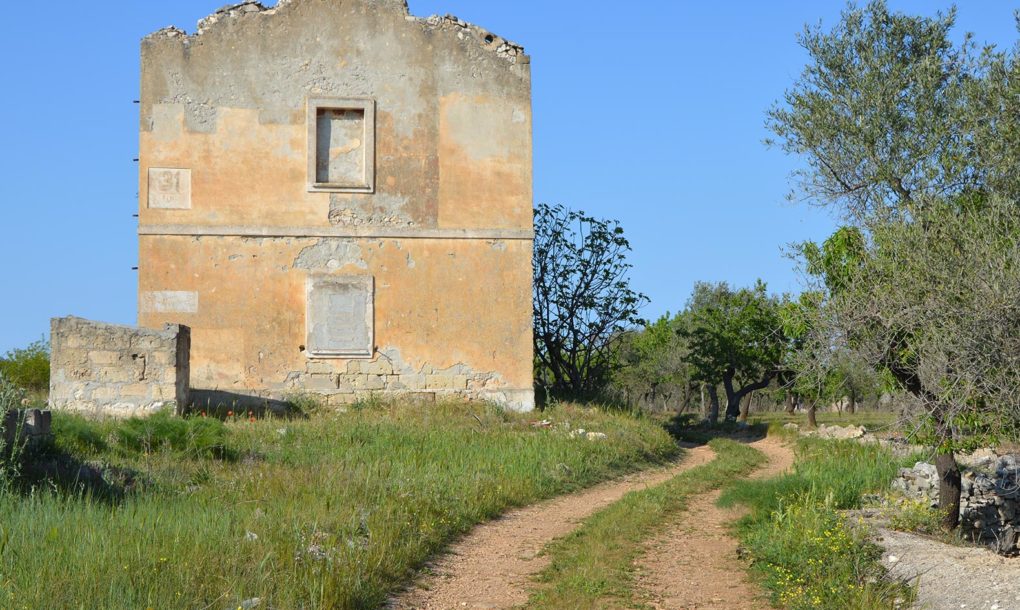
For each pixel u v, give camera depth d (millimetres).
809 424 33312
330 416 21438
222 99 23125
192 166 22922
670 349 48906
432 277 23516
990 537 13461
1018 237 9898
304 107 23375
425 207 23594
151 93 22953
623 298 31312
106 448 14141
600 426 21688
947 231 10578
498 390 23516
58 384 19172
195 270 22750
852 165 16359
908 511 13125
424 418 20750
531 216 23984
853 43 17391
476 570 10453
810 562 10219
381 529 10625
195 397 22016
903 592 9586
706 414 54312
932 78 16172
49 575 7895
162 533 9320
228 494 12102
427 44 23875
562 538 12133
